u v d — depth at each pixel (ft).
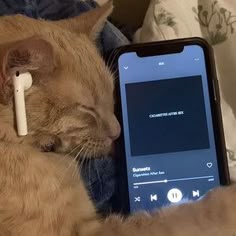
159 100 0.78
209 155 0.77
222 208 0.72
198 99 0.78
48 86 0.67
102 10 0.79
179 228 0.70
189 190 0.77
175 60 0.78
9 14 0.85
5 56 0.60
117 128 0.75
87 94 0.70
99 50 0.83
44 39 0.65
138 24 1.01
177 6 0.89
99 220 0.71
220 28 0.89
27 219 0.66
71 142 0.73
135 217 0.71
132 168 0.77
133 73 0.79
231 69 0.88
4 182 0.66
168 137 0.78
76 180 0.74
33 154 0.69
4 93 0.64
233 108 0.87
